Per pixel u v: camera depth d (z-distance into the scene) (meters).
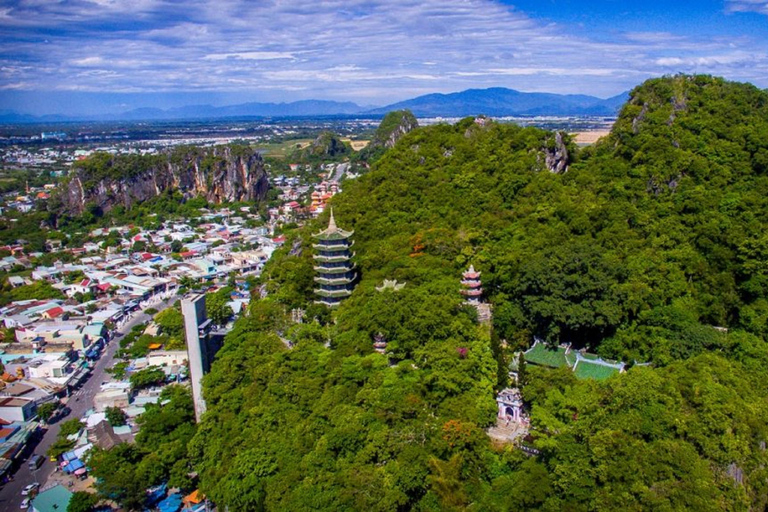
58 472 117.50
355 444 87.75
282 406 102.19
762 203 128.75
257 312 137.00
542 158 162.75
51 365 156.00
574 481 76.75
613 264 113.00
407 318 109.12
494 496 79.88
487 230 137.88
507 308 114.56
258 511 87.06
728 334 108.88
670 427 82.56
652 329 107.19
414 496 83.12
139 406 136.25
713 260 121.81
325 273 135.88
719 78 165.50
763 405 89.69
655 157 144.62
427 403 94.00
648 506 73.12
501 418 95.00
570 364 102.94
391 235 150.75
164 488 107.31
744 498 77.19
